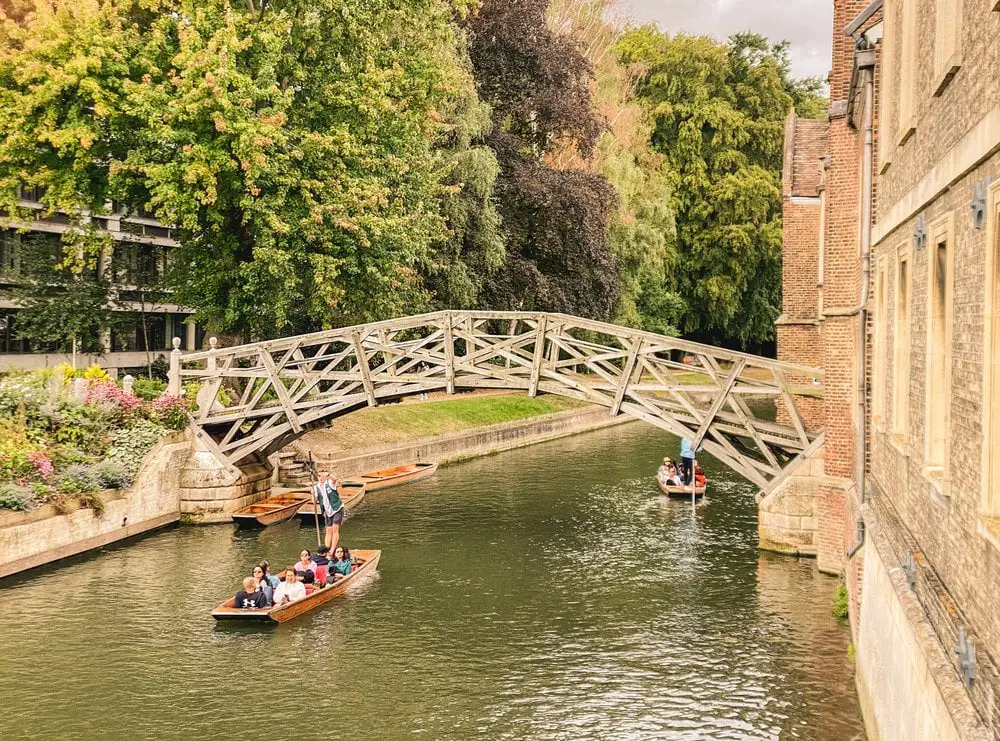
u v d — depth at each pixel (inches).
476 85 1539.1
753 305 2404.0
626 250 1940.2
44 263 1302.9
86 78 951.0
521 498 1114.7
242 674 565.0
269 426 1014.4
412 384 959.0
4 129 983.6
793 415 823.1
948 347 289.3
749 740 466.6
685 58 2381.9
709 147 2369.6
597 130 1718.8
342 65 1062.4
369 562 786.8
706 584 743.7
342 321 1239.5
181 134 965.2
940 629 284.7
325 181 1047.0
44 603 693.9
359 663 582.2
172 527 952.9
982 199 242.7
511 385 922.1
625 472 1320.1
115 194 1045.2
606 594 720.3
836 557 759.1
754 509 1045.8
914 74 362.6
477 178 1412.4
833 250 711.1
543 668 572.1
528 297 1594.5
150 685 547.5
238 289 1083.3
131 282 1409.9
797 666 564.7
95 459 879.7
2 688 541.6
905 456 379.9
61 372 968.3
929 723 277.0
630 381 888.9
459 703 522.0
